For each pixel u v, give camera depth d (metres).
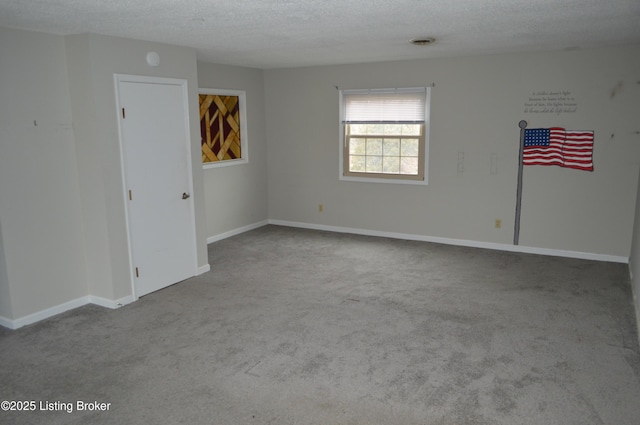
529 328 3.77
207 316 4.09
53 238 4.12
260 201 7.42
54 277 4.16
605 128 5.26
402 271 5.22
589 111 5.30
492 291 4.58
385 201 6.66
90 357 3.42
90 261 4.37
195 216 5.07
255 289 4.72
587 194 5.45
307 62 6.29
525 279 4.91
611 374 3.09
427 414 2.71
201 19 3.42
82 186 4.24
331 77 6.69
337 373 3.15
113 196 4.20
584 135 5.36
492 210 5.98
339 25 3.71
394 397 2.88
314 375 3.13
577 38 4.45
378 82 6.39
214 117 6.39
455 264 5.43
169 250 4.81
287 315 4.09
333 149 6.89
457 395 2.89
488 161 5.90
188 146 4.89
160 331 3.82
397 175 6.51
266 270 5.31
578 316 3.99
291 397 2.89
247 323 3.94
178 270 4.93
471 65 5.79
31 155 3.90
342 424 2.63
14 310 3.89
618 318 3.94
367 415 2.71
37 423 2.68
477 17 3.45
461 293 4.54
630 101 5.11
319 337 3.67
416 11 3.23
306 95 6.93
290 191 7.38
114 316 4.12
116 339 3.69
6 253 3.80
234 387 3.01
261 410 2.77
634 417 2.66
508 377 3.07
